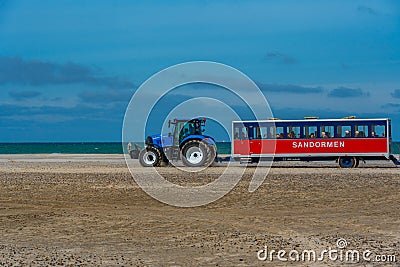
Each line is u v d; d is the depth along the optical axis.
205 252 14.34
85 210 22.42
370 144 45.12
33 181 33.41
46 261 13.31
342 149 45.28
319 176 35.97
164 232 17.48
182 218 20.31
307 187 29.78
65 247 15.17
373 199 25.11
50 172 40.12
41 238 16.56
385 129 45.12
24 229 18.12
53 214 21.31
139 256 13.91
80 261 13.31
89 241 16.05
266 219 19.97
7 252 14.45
